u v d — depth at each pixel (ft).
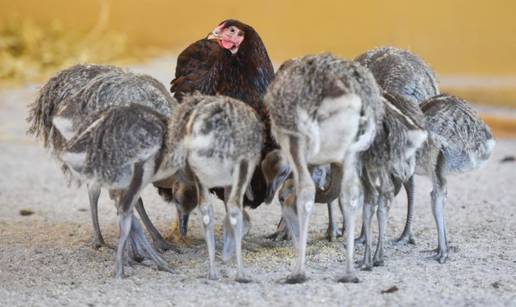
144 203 86.63
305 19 177.37
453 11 168.35
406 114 61.05
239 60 67.00
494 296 57.72
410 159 62.64
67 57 159.43
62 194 91.61
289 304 55.98
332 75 55.83
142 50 174.19
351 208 59.11
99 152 59.36
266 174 63.00
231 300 56.85
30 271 65.10
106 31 178.29
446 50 162.91
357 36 173.78
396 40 169.99
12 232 76.79
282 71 59.31
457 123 64.18
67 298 58.54
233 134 57.57
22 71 152.97
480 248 69.46
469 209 82.64
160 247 70.03
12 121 124.57
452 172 65.36
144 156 59.67
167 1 181.98
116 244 72.38
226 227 61.57
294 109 56.08
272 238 72.84
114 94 65.57
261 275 62.23
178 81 73.51
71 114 65.72
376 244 70.64
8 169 101.76
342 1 175.73
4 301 58.18
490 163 100.99
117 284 61.00
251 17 180.65
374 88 57.98
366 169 61.67
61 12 180.45
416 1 171.32
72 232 76.89
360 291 58.18
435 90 75.97
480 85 140.77
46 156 108.68
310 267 64.13
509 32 164.76
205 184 59.72
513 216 79.82
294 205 61.46
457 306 55.83
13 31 164.14
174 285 60.39
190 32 181.47
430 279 61.16
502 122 118.93
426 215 80.64
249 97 67.00
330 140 56.49
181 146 58.44
